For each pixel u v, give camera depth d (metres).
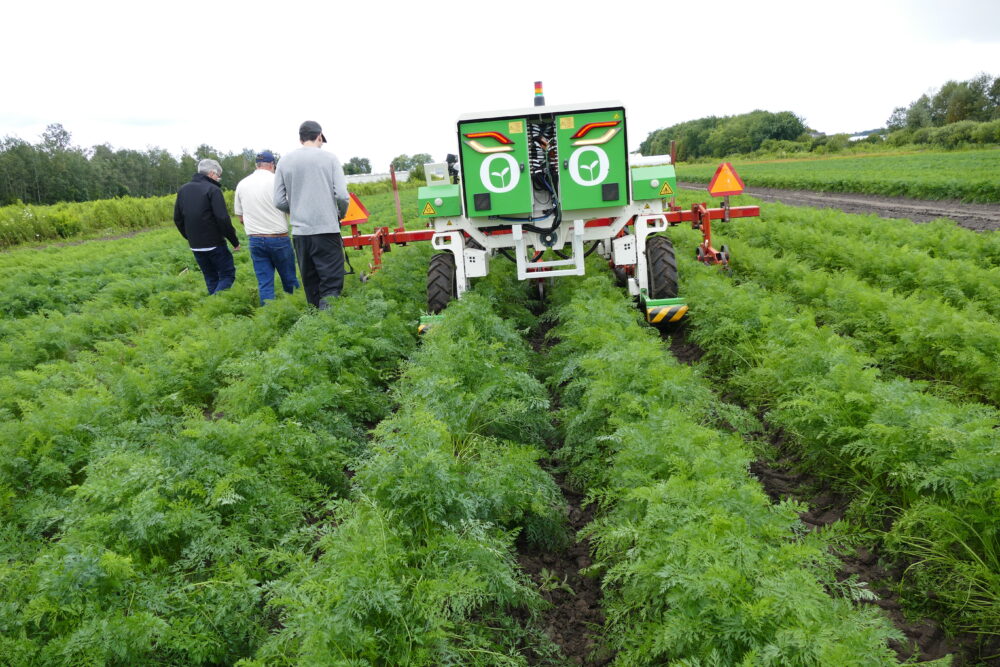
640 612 3.49
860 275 11.08
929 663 2.85
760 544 3.25
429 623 3.01
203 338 8.19
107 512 3.98
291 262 11.23
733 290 8.22
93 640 2.99
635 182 8.23
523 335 9.27
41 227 34.78
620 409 4.95
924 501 4.01
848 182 32.47
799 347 6.12
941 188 25.30
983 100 87.00
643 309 8.94
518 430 5.57
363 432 6.02
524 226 8.57
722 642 2.82
